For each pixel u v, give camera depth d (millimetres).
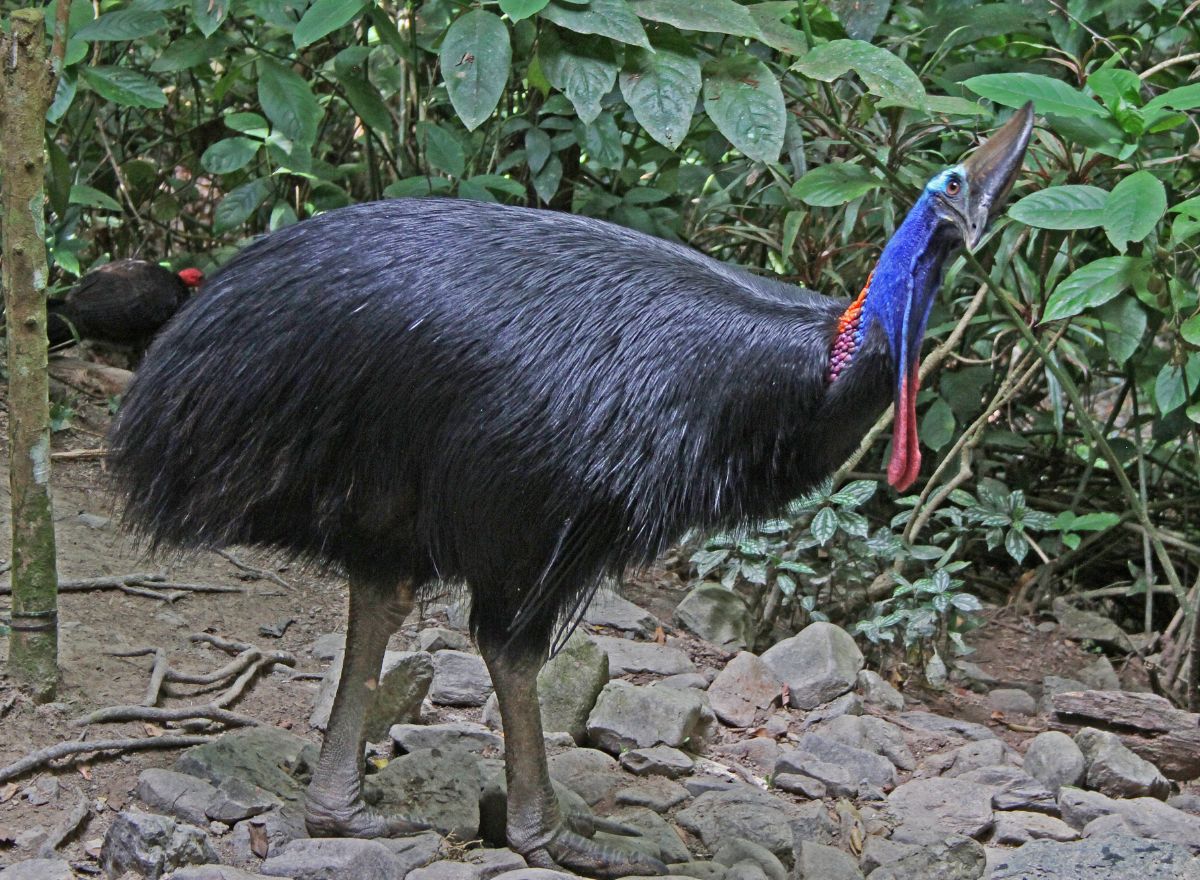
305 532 3986
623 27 5309
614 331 3760
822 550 6453
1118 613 7648
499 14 6543
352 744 4121
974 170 3789
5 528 5676
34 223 4391
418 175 7281
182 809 4156
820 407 3828
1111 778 5059
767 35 5742
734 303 3861
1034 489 7742
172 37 7867
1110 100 5566
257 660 5262
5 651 4824
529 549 3797
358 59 6980
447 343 3721
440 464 3752
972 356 7379
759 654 6328
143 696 4855
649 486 3723
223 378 3828
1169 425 6996
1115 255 6809
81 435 6766
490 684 5434
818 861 4281
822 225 6941
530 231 3938
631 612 6211
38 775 4258
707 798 4742
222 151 7016
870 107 6141
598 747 5180
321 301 3781
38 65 4344
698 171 7270
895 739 5395
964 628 6754
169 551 4090
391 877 3879
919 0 7781
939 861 4320
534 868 3996
